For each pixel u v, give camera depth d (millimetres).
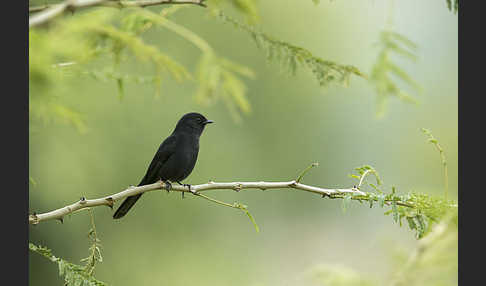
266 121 19016
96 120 13484
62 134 13383
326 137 21078
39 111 3188
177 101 15234
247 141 18328
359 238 22578
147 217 16266
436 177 16766
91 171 13828
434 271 7402
